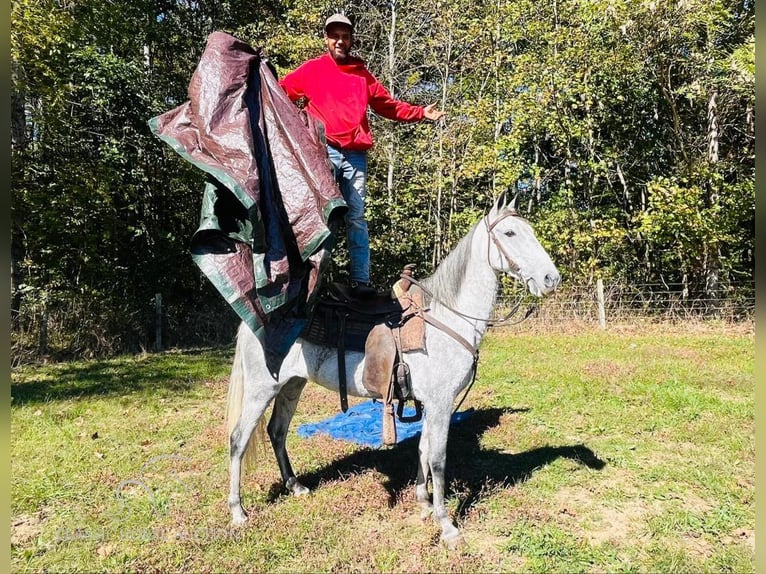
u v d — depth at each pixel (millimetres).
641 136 16297
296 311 3543
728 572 3164
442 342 3568
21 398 7492
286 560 3334
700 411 6254
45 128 11906
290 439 5668
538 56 14711
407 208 15344
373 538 3523
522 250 3512
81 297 12031
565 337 12070
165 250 13930
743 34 13641
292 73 4152
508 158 14945
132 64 12438
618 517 3898
